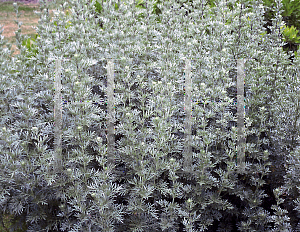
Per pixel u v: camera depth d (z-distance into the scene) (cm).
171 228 217
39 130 227
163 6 287
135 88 266
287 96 244
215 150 247
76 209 200
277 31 262
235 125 255
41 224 222
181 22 295
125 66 226
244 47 261
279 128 240
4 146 215
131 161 226
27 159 219
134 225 208
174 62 244
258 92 252
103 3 287
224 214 245
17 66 238
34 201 208
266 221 220
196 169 233
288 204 232
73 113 212
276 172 248
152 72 273
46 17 254
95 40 271
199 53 255
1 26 242
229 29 261
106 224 199
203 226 224
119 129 226
